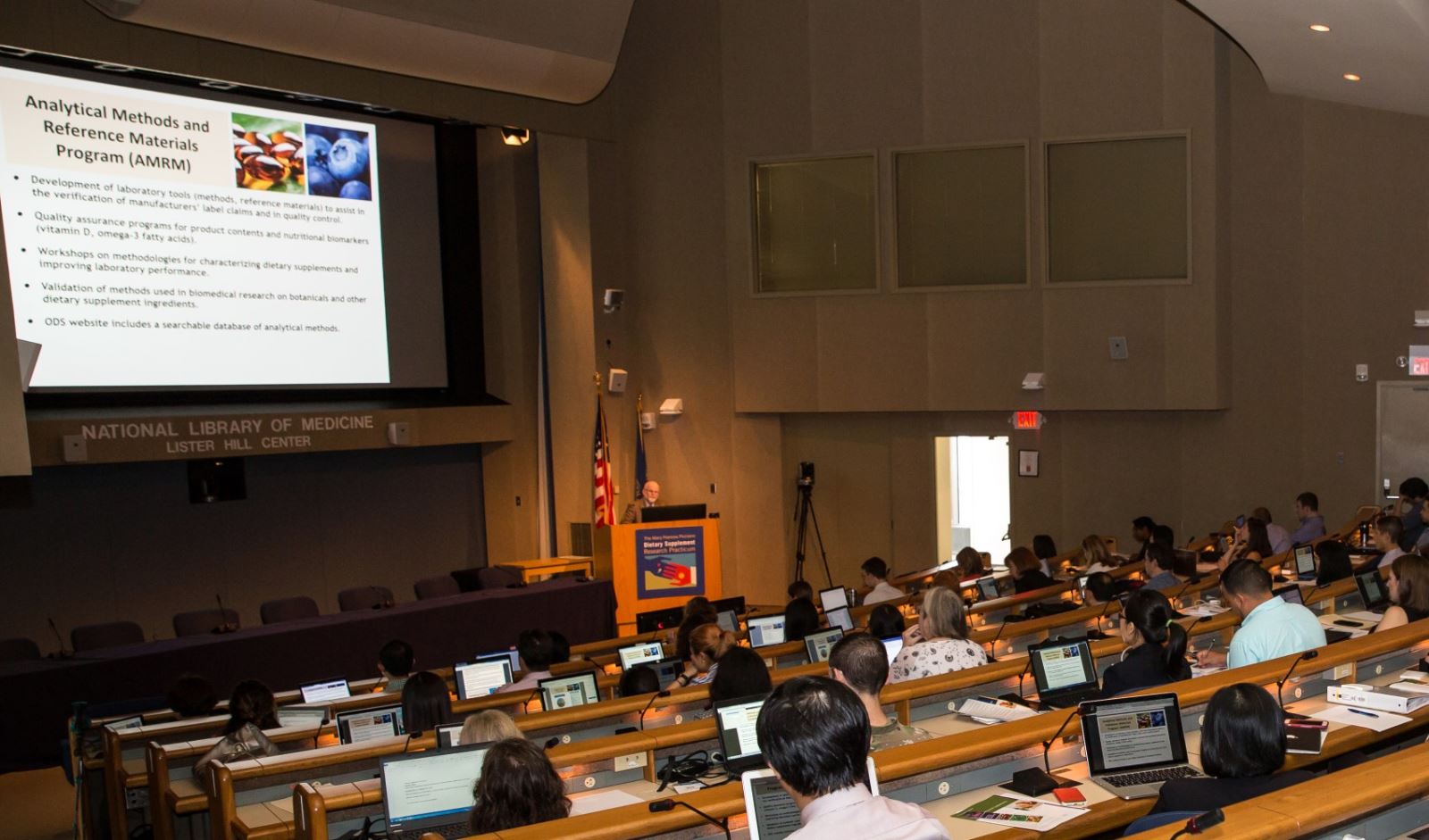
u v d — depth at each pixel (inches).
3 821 277.0
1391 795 100.6
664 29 534.0
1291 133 465.4
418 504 533.0
